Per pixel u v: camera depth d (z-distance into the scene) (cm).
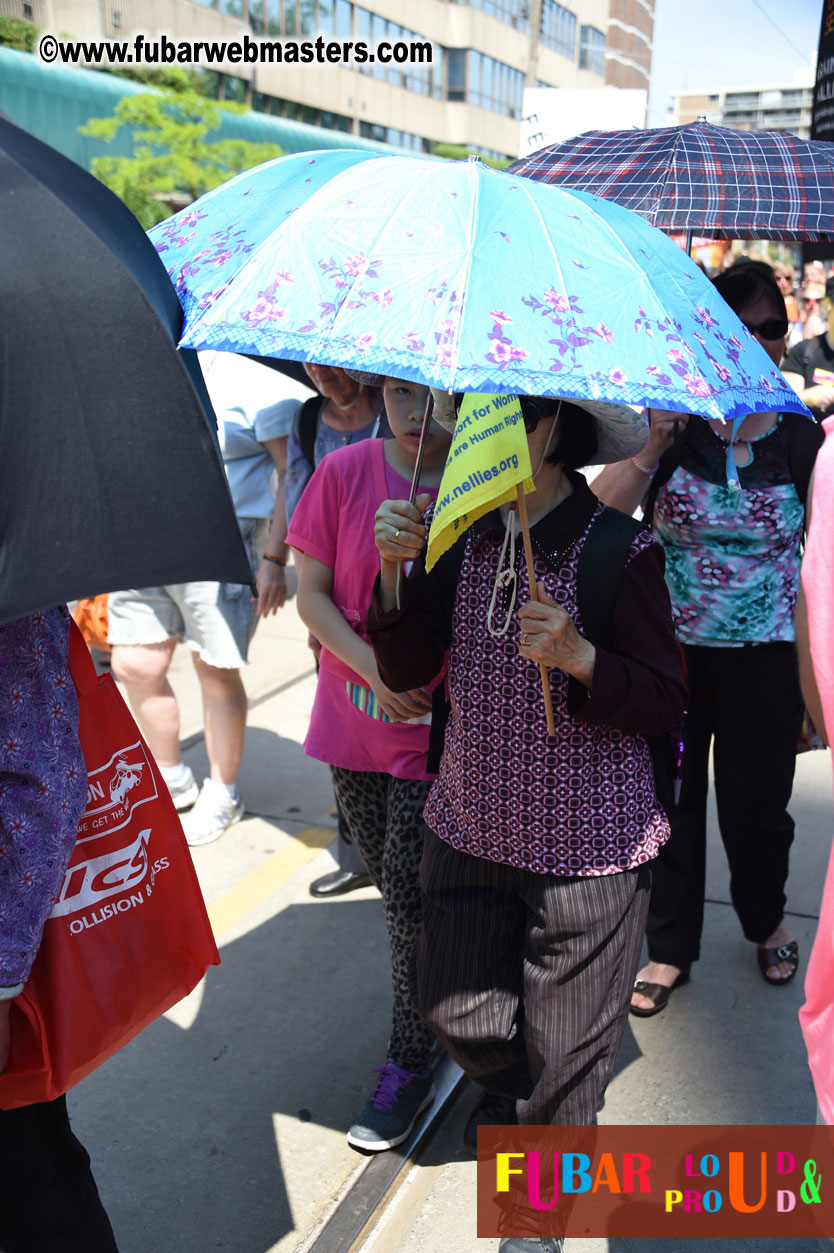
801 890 360
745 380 163
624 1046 287
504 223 155
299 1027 293
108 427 131
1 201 132
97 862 159
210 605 365
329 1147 250
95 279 133
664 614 188
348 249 153
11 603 126
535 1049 200
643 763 196
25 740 142
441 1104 263
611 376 144
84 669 159
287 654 593
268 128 2327
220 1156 247
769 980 315
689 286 168
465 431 162
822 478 163
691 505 271
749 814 294
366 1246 224
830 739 171
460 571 197
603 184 288
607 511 191
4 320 127
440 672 216
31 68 1556
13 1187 162
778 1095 269
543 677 181
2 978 139
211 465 136
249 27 2500
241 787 437
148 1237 224
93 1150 248
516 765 192
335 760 256
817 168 278
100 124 1505
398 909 246
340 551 244
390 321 144
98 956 159
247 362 373
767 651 278
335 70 3073
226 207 176
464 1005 208
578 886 193
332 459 247
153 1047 285
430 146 3906
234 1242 223
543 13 4562
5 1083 154
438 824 209
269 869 375
